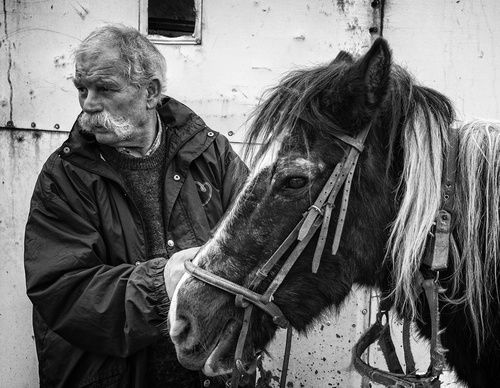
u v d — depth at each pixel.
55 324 2.13
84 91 2.21
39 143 3.02
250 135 1.84
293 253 1.76
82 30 3.02
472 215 1.74
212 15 3.02
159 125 2.35
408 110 1.79
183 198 2.31
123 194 2.24
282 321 1.81
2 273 3.02
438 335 1.75
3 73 3.00
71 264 2.12
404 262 1.72
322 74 1.79
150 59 2.25
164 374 2.26
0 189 3.02
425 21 3.02
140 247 2.22
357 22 3.01
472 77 3.04
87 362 2.20
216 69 3.04
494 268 1.78
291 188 1.74
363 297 3.01
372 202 1.78
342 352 3.04
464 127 1.83
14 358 3.04
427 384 1.79
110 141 2.20
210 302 1.83
